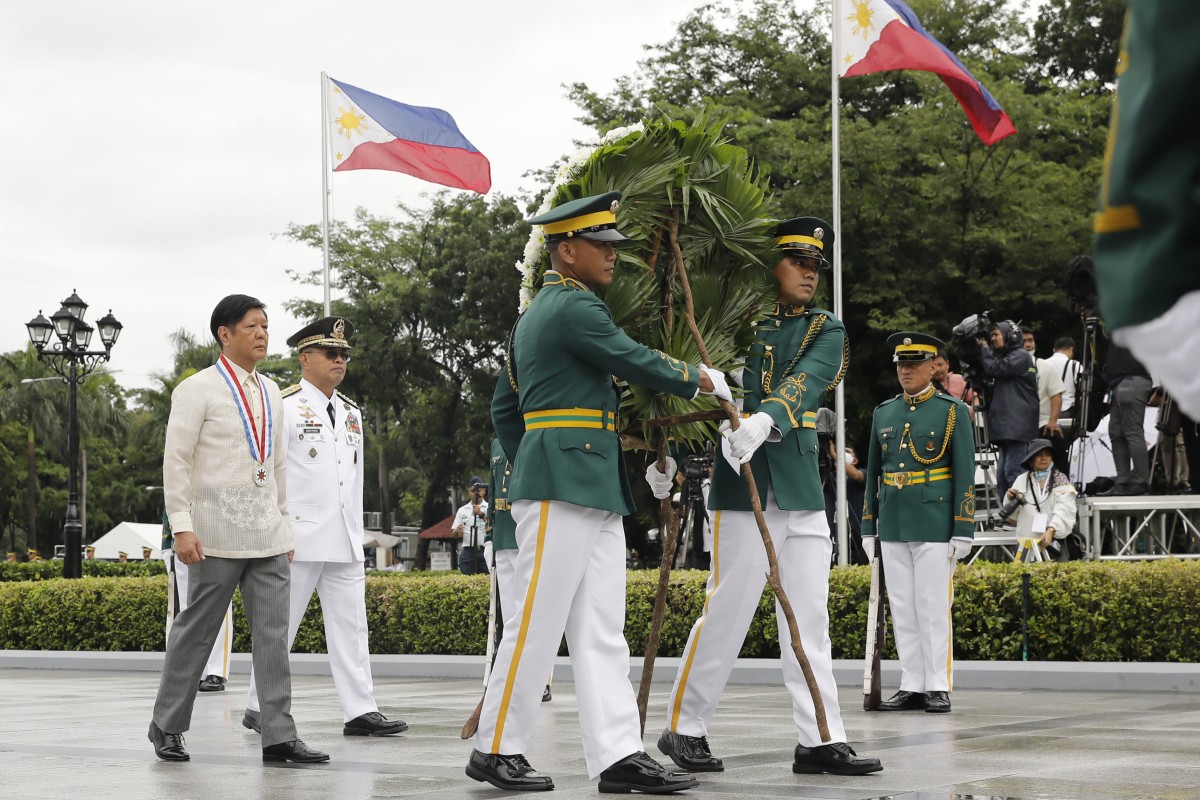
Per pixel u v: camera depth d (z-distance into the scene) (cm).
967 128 2714
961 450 871
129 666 1389
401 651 1337
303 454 746
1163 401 1307
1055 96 2927
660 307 566
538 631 505
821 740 547
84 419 6181
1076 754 598
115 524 6525
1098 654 1049
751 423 537
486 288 3756
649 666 546
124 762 610
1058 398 1413
